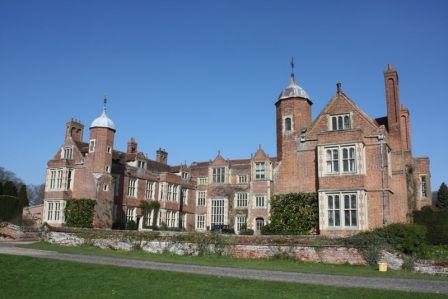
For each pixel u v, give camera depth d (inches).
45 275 605.0
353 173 1039.6
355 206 1022.4
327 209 1053.8
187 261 816.9
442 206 2210.9
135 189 1802.4
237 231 1915.6
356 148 1048.2
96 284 543.2
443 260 730.2
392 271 723.4
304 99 1233.4
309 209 1098.7
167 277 573.3
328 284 538.0
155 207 1872.5
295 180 1155.3
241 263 797.9
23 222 1567.4
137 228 1716.3
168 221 1940.2
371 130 1074.1
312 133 1163.3
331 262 816.9
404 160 1179.9
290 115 1214.3
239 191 1966.0
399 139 1118.4
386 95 1160.2
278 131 1254.3
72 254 888.9
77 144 1795.0
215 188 2027.6
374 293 470.3
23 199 1990.7
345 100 1133.1
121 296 474.6
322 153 1090.1
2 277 592.7
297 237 875.4
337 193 1048.8
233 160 2134.6
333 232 1030.4
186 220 2050.9
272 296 458.9
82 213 1535.4
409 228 816.9
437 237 1073.5
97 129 1638.8
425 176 1483.8
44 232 1266.0
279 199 1151.0
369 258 783.1
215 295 468.8
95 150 1622.8
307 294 468.4
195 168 2206.0
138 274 599.8
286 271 679.7
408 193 1149.7
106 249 1076.5
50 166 1669.5
